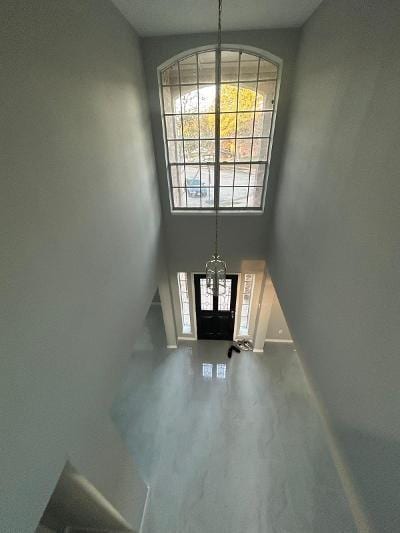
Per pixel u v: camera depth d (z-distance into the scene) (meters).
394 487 1.52
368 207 1.85
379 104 1.75
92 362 2.43
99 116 2.55
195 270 5.64
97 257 2.51
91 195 2.40
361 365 1.89
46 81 1.78
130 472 3.38
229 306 6.30
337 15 2.42
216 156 4.63
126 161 3.24
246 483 4.04
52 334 1.85
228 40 3.66
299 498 3.87
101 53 2.59
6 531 1.46
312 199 2.96
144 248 3.93
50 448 1.83
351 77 2.15
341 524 3.61
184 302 6.39
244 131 4.40
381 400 1.65
